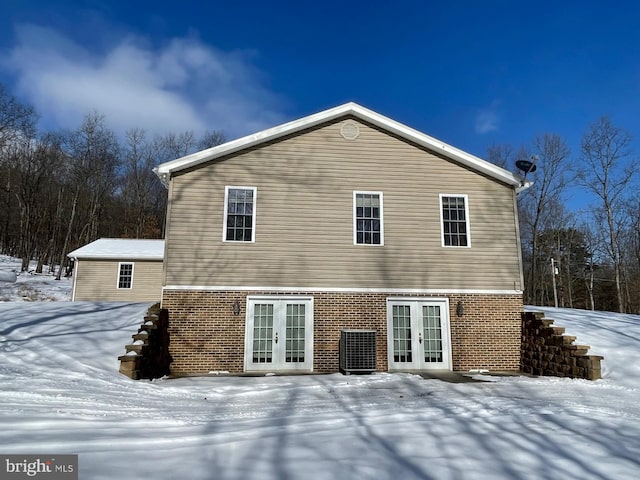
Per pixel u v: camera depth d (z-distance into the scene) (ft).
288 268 40.27
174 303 38.45
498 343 41.63
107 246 88.33
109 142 163.94
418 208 42.98
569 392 28.94
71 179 156.97
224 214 40.42
